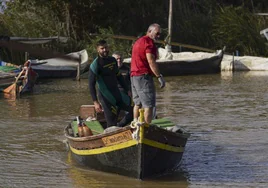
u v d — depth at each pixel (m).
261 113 30.89
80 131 20.02
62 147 23.36
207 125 27.56
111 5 66.44
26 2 64.12
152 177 18.75
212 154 21.84
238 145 23.22
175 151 19.06
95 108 21.56
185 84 45.91
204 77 51.44
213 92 40.28
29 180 18.70
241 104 34.25
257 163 20.50
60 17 64.12
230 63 56.72
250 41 63.75
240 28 63.81
